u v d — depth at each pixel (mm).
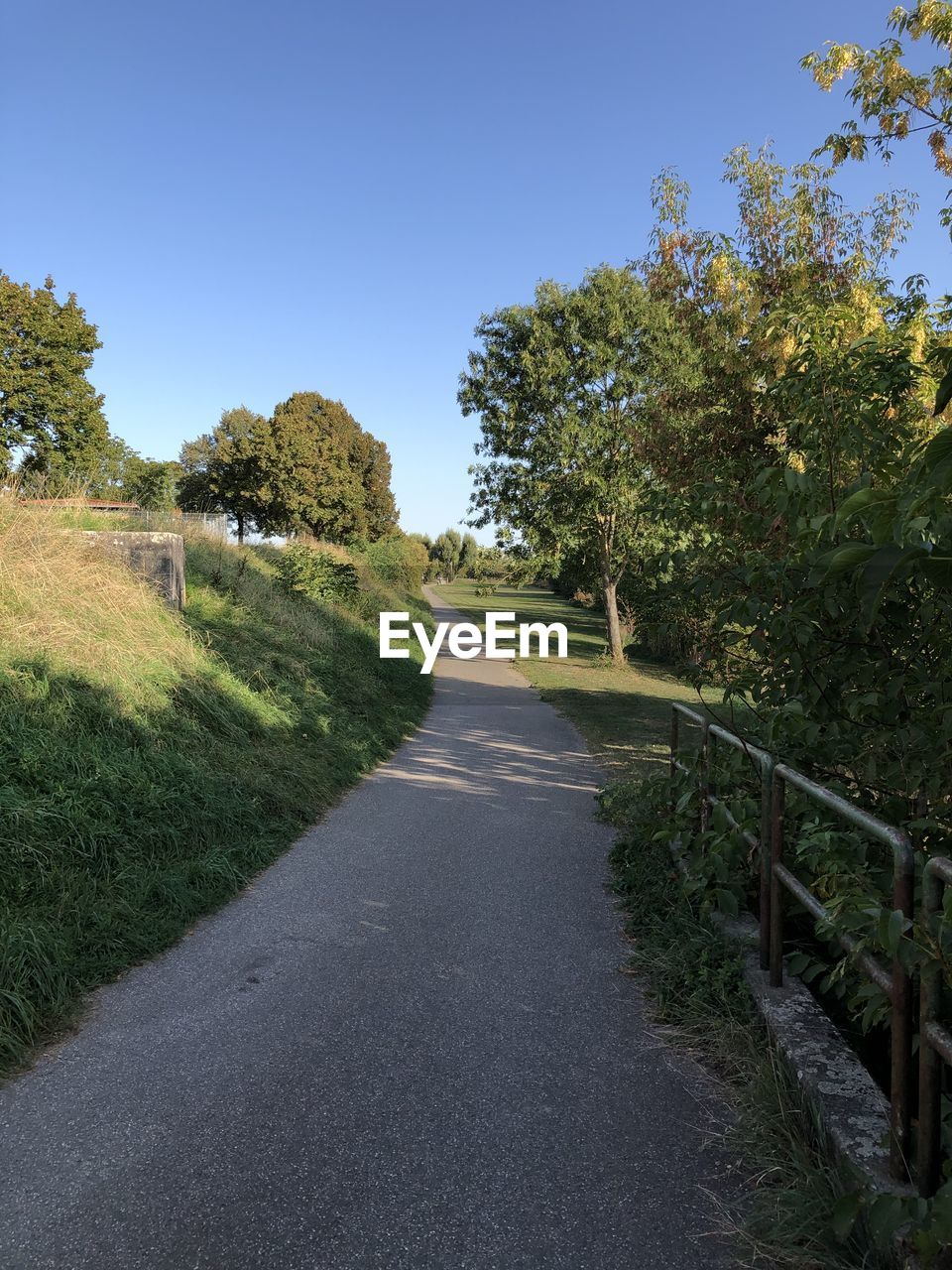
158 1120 2816
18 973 3557
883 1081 3045
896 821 3604
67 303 34406
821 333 5941
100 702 6340
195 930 4629
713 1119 2889
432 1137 2750
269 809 6766
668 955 4059
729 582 3982
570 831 6891
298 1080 3092
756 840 4047
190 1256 2186
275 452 47875
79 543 9031
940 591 3025
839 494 3781
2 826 4516
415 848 6320
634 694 17703
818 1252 2176
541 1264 2186
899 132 6754
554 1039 3465
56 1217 2322
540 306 21953
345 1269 2154
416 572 51781
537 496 21859
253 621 12328
